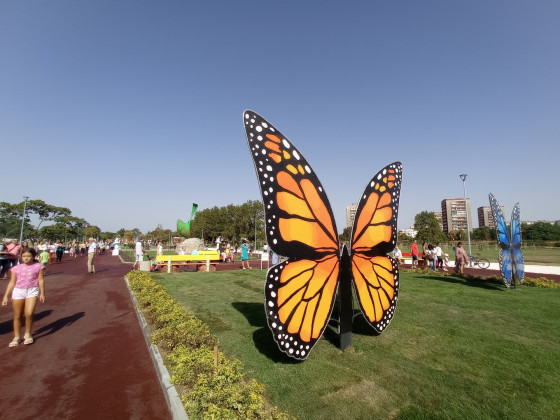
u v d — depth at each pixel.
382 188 5.17
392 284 5.22
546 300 8.10
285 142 3.94
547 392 3.63
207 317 6.71
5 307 8.50
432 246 16.94
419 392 3.63
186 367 3.84
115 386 4.18
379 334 5.55
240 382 3.81
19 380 4.33
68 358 5.11
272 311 3.63
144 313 7.21
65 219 78.62
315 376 3.99
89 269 16.34
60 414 3.51
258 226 70.38
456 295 8.67
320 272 4.12
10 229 57.47
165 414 3.53
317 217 4.13
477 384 3.81
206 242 73.00
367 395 3.57
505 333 5.59
